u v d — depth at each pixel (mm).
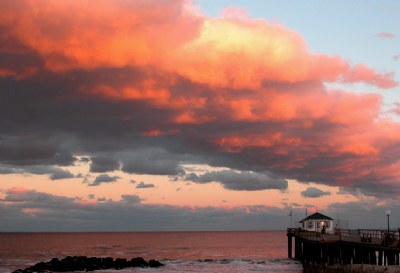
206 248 184750
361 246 60312
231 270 89625
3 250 168875
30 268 86438
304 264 78625
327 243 67562
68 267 87812
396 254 57219
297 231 101125
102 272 86812
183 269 92688
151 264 97125
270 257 126812
